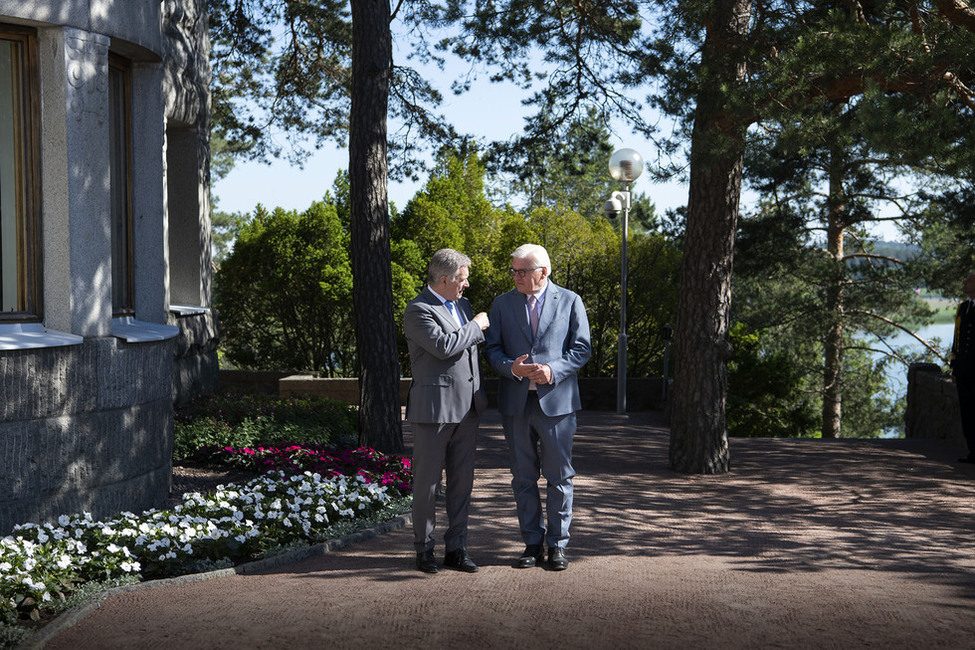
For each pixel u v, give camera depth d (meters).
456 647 3.93
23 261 6.46
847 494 7.76
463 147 16.31
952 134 7.45
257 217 20.36
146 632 4.20
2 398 5.99
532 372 5.12
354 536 6.12
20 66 6.39
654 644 3.95
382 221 9.95
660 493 7.78
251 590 4.89
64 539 5.52
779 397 18.66
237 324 20.50
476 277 20.81
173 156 12.11
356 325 10.00
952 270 20.64
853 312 23.50
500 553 5.68
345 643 3.99
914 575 5.14
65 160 6.42
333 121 18.64
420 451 5.15
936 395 11.54
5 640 4.14
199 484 8.23
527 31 11.45
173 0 10.88
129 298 7.66
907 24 9.25
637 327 20.09
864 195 21.17
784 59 7.79
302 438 10.12
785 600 4.60
